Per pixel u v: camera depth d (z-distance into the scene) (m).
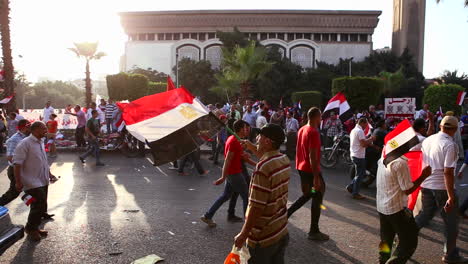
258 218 2.93
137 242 5.35
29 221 5.36
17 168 5.25
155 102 4.36
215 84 62.84
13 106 19.00
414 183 4.03
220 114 10.30
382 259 4.33
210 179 10.10
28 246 5.15
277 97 59.12
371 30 89.81
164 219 6.46
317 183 5.26
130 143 14.00
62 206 7.20
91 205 7.30
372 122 16.20
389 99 16.09
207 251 5.05
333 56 85.44
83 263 4.62
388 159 4.02
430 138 4.90
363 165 8.14
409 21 90.38
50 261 4.66
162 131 4.19
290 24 90.25
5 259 4.71
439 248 5.27
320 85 63.72
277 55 63.25
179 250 5.07
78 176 10.27
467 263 4.69
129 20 92.12
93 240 5.41
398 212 3.95
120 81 22.00
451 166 4.55
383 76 56.22
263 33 92.31
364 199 8.13
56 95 92.06
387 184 4.01
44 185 5.53
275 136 2.95
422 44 90.38
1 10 19.09
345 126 15.17
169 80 5.34
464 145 14.49
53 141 14.08
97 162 12.10
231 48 64.50
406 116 15.87
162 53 86.56
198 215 6.74
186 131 4.23
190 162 12.18
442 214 4.76
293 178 10.50
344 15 89.56
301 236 5.66
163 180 9.89
